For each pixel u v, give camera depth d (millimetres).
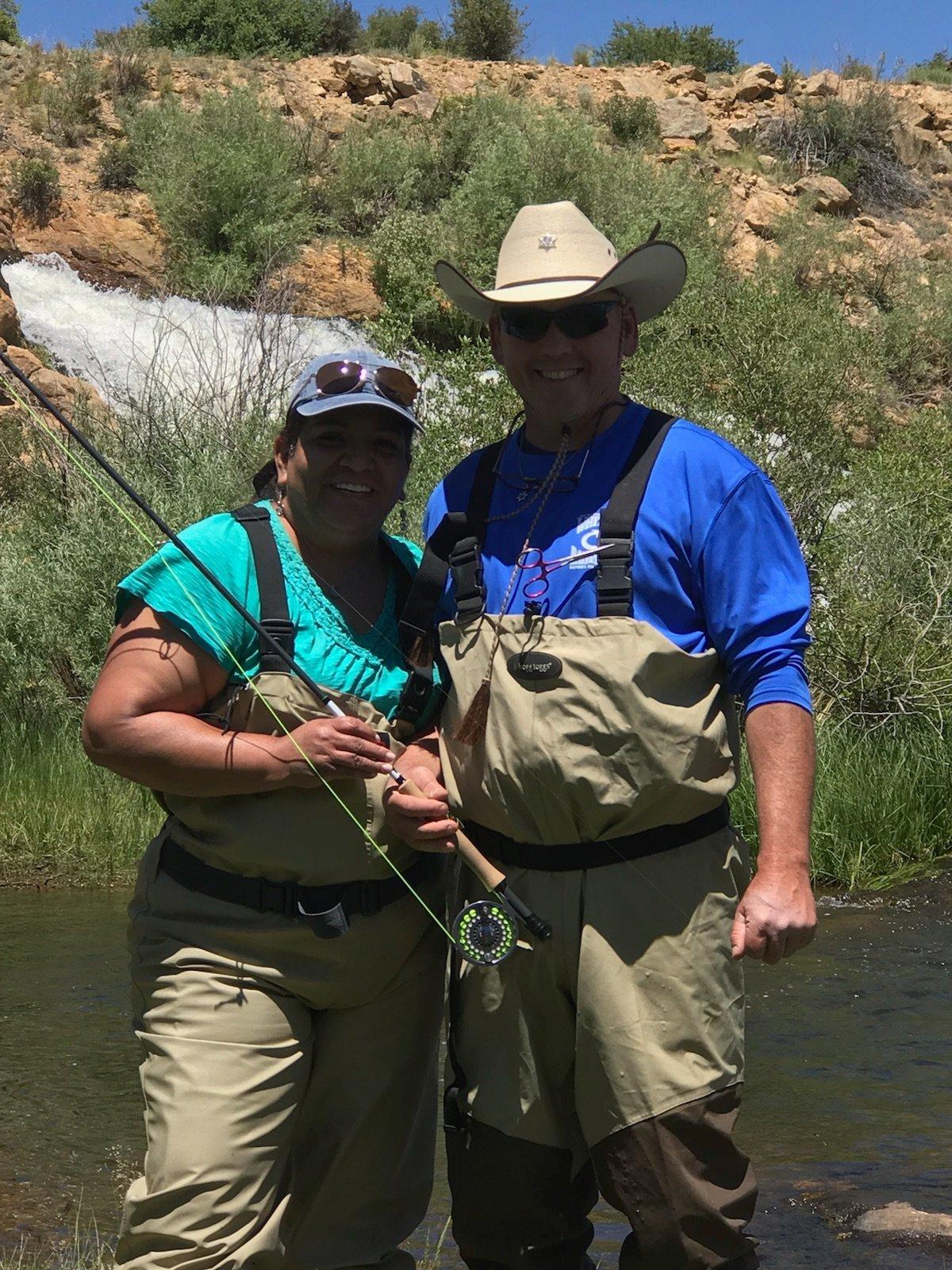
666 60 43844
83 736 2883
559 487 2861
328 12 37938
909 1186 4129
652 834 2725
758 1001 5992
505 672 2760
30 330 21859
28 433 14125
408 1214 3098
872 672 9984
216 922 2826
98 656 10141
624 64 43812
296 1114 2844
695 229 27344
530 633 2754
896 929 7148
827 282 28078
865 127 37125
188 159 25500
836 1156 4371
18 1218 3830
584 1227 2959
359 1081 2977
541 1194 2852
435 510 3061
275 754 2777
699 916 2734
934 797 8875
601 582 2729
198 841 2871
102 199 25719
